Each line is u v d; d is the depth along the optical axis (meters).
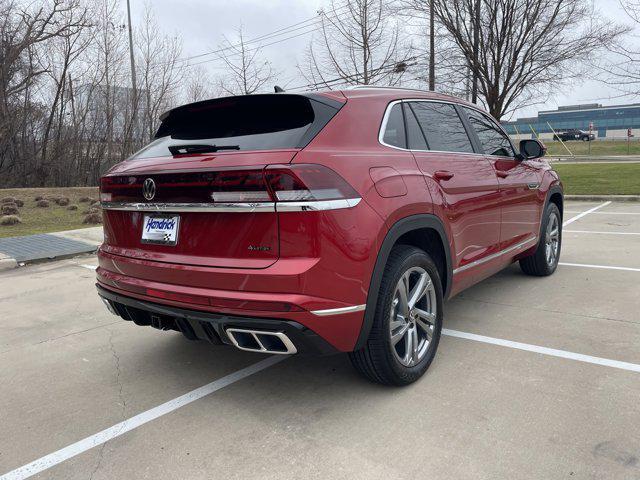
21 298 5.41
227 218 2.52
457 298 4.77
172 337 4.13
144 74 24.88
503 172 4.26
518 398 2.84
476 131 4.17
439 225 3.22
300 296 2.38
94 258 7.53
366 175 2.71
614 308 4.31
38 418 2.86
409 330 3.00
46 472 2.37
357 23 15.35
